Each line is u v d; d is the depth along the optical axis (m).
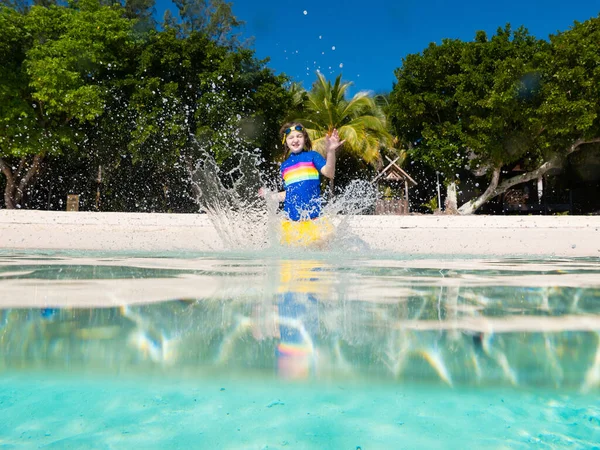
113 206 17.28
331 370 0.60
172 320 0.86
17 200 15.40
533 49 14.01
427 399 0.53
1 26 13.49
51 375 0.58
